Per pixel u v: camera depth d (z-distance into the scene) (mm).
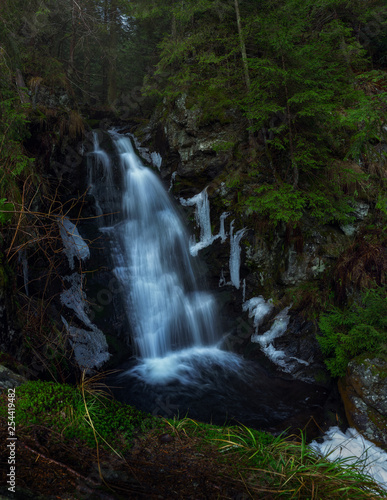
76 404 2588
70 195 6547
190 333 6398
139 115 11242
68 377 4406
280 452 2559
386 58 8438
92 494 1798
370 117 4730
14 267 4113
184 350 6234
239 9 6969
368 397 4047
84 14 9133
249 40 6773
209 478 2170
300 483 2219
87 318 5473
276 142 5578
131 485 1965
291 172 6027
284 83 5238
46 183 5785
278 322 5863
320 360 5434
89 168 7066
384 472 3326
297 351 5621
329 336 4949
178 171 6926
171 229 6844
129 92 13414
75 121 7172
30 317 4062
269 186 5520
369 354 4371
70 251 5691
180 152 6887
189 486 2066
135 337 5902
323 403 4785
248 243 6223
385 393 3973
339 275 5559
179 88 7367
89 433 2328
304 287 5832
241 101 5922
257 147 6418
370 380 4102
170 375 5297
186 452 2451
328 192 5719
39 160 5891
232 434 2789
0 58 5012
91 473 1981
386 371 4090
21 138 5137
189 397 4730
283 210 5121
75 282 5633
